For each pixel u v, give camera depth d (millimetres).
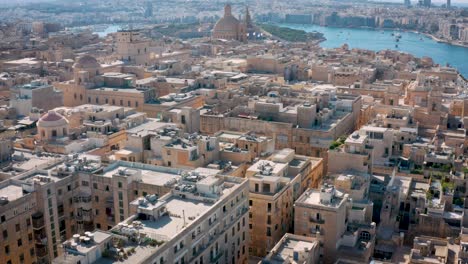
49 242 168250
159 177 179000
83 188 178500
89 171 178625
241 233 170125
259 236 183500
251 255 186125
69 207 176500
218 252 154875
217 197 157250
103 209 176875
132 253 128250
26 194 162000
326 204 169375
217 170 182875
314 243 159375
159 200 152875
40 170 181125
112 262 124625
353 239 169625
